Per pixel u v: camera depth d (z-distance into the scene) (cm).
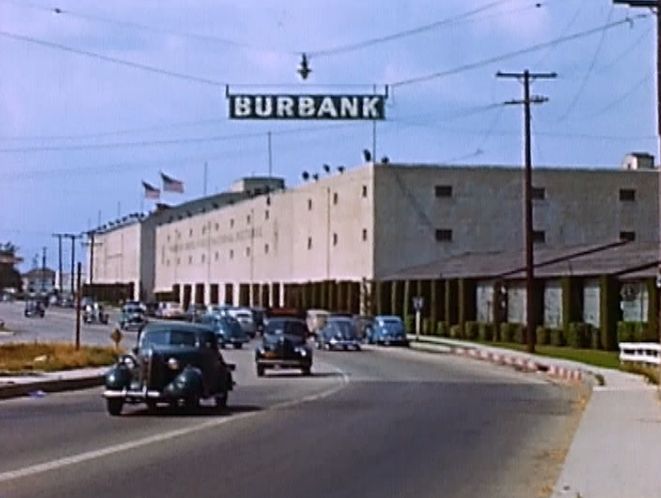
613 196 9581
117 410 2755
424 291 8425
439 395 3550
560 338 6644
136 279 16425
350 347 6956
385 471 1795
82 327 9369
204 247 13912
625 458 1944
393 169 9225
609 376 4294
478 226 9338
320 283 10050
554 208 9450
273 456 1972
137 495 1496
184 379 2762
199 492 1536
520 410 3019
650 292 5728
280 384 4038
